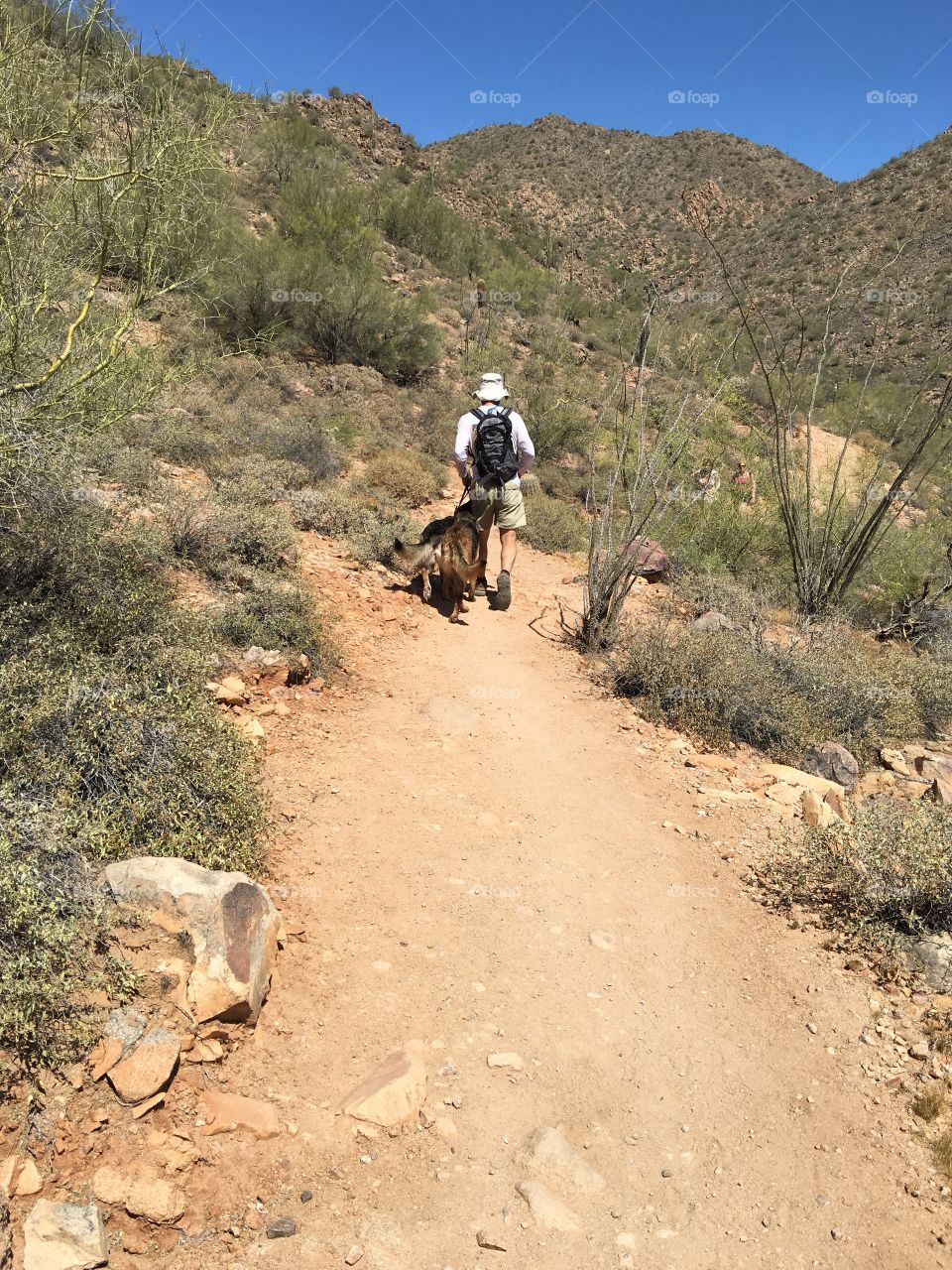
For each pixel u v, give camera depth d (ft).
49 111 13.05
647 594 33.53
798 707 22.12
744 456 43.55
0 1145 7.65
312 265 63.36
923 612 37.17
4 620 13.17
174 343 19.54
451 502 43.39
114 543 17.60
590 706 22.12
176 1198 7.79
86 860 10.32
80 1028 8.63
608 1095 10.21
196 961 9.61
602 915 13.67
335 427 45.42
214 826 11.90
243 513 23.72
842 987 12.40
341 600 24.98
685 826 16.72
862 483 43.55
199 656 15.10
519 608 29.40
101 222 13.20
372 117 150.82
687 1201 8.95
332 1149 8.80
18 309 12.54
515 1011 11.33
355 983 11.24
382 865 13.89
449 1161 8.97
